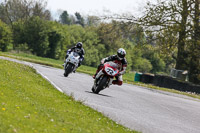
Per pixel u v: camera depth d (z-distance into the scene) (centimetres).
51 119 2133
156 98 5806
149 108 4019
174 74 13712
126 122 2803
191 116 3994
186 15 11981
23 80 4053
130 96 5153
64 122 2167
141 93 6303
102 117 2766
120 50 4394
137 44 13538
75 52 6525
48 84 4481
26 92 3080
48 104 2720
